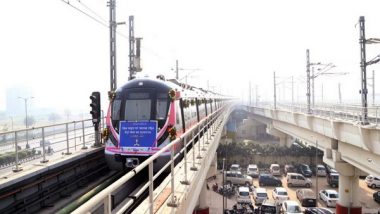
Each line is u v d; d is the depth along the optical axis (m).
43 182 9.21
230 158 47.72
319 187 36.88
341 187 27.16
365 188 37.06
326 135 26.42
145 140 10.56
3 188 7.60
